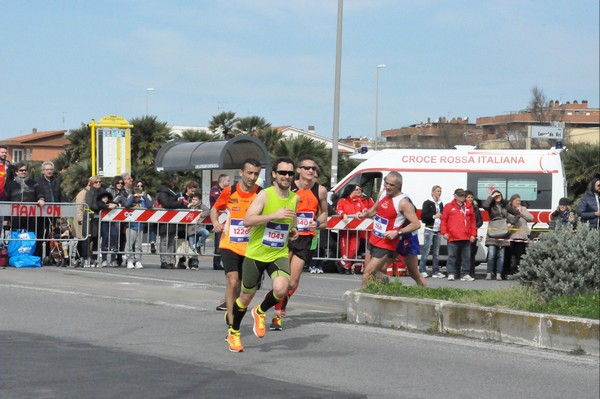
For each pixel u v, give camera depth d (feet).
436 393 26.32
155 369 28.76
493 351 32.32
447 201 79.15
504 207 67.77
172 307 42.55
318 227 38.11
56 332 35.55
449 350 32.53
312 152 149.69
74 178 153.38
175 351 32.04
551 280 35.65
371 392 26.30
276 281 30.76
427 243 69.56
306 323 38.58
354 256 69.56
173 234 68.18
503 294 35.94
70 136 179.42
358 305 38.73
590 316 32.17
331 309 44.04
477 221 68.49
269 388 26.35
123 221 66.44
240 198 34.65
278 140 167.12
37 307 42.01
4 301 43.65
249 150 89.66
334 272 72.23
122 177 67.87
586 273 35.40
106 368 28.76
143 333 35.60
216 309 41.91
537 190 78.38
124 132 105.29
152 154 155.84
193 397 24.99
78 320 38.55
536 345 32.96
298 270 37.35
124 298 45.34
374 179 80.43
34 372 27.86
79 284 51.37
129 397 24.81
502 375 28.71
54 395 24.89
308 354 31.78
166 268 67.62
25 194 62.80
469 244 66.39
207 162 87.04
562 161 79.41
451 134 324.19
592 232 36.14
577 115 451.12
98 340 33.96
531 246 36.73
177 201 69.56
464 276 66.54
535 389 26.96
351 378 28.07
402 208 39.75
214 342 33.88
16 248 61.52
